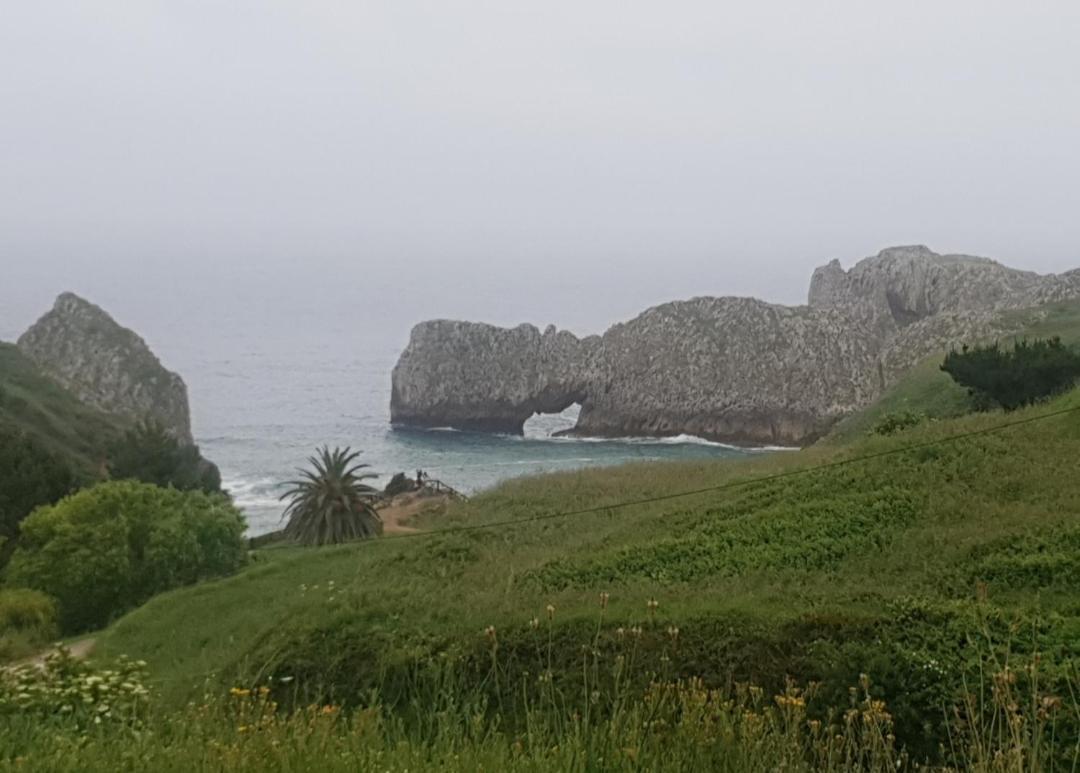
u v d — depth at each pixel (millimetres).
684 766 7891
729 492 33344
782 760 8211
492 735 9586
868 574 22422
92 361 113750
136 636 29891
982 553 22203
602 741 8070
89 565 35469
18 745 9258
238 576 35094
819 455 39094
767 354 137875
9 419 76312
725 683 15039
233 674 19312
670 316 145750
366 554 34812
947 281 154375
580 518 34438
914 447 32656
